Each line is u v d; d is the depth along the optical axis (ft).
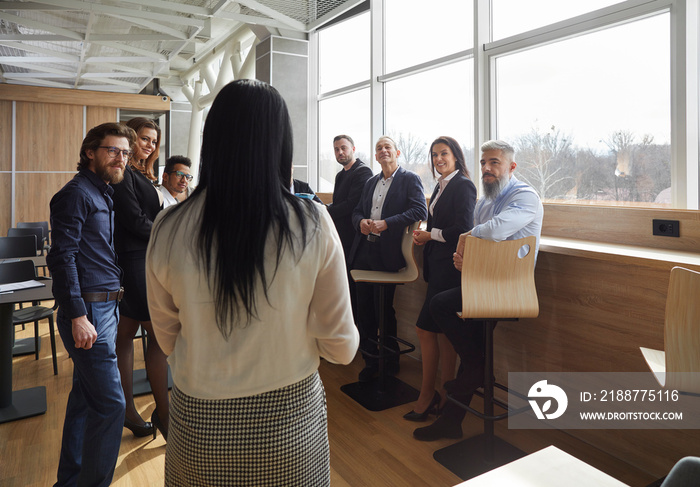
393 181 11.03
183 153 35.55
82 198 6.03
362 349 11.52
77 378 6.78
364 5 17.01
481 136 12.27
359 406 10.02
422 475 7.51
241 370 2.92
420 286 12.44
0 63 23.16
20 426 9.12
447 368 9.65
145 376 11.37
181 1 20.22
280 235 2.87
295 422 3.02
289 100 19.67
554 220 9.99
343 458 8.00
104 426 6.13
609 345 7.95
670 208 8.65
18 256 14.46
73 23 19.48
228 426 2.89
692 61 8.34
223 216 2.80
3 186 28.58
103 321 6.25
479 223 8.47
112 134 6.35
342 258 3.16
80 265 6.11
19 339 14.29
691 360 4.85
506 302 7.32
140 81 30.27
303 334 3.10
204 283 2.85
